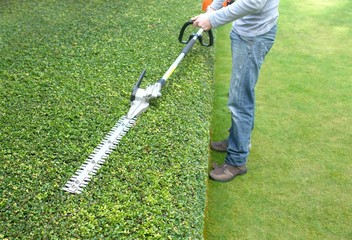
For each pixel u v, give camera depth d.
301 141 3.23
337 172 2.90
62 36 3.88
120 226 1.78
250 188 2.72
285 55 4.77
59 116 2.61
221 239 2.33
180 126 2.54
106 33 3.95
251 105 2.54
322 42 5.16
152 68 3.25
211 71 3.34
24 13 4.52
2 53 3.51
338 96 3.91
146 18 4.36
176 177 2.11
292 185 2.76
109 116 2.62
